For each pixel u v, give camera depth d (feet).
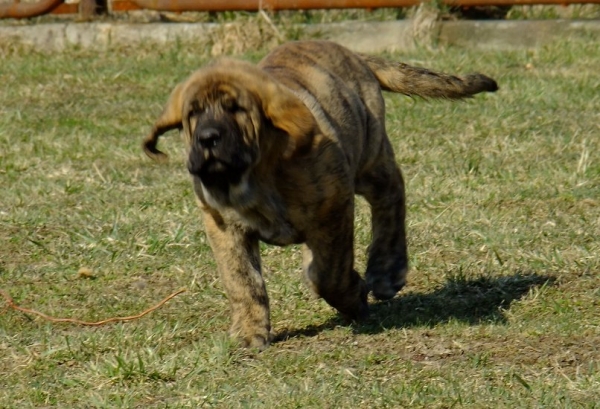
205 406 25.44
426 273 35.17
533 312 31.30
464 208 40.60
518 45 66.95
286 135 27.07
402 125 51.70
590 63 61.77
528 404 24.67
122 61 68.44
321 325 31.27
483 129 50.72
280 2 70.85
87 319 32.24
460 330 29.71
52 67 67.00
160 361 28.04
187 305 33.01
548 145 47.98
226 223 28.58
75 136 52.26
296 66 30.66
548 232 37.83
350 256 29.37
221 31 70.28
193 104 26.71
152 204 42.50
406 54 66.08
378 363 27.66
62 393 26.86
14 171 47.42
